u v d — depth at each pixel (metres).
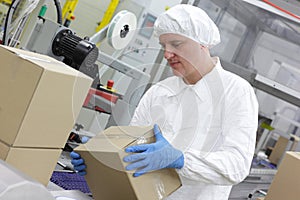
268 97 3.97
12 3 1.81
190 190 1.55
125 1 3.10
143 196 1.24
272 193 2.05
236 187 2.50
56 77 1.22
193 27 1.42
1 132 1.25
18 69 1.23
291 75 3.34
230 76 1.62
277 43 3.20
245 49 2.99
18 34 1.85
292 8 2.23
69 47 1.71
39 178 1.34
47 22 1.82
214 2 2.60
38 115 1.23
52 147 1.33
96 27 3.18
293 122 4.02
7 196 0.92
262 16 2.71
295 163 2.00
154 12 3.09
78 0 3.02
